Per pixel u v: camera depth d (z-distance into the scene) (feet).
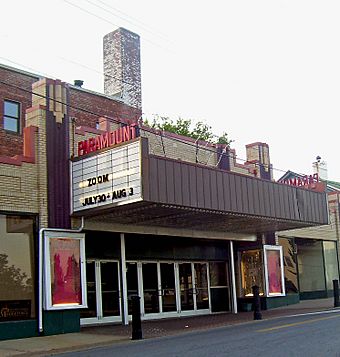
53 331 57.11
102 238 69.51
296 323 56.80
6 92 91.91
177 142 77.56
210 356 35.94
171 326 63.62
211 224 76.02
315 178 85.20
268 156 93.81
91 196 59.52
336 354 35.17
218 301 86.07
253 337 45.73
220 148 84.17
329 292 110.83
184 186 59.82
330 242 113.60
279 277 91.81
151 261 77.10
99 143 59.88
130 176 56.24
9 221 56.59
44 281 57.31
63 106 63.16
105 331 59.93
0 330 53.42
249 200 69.56
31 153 59.57
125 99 114.32
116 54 116.98
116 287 71.46
